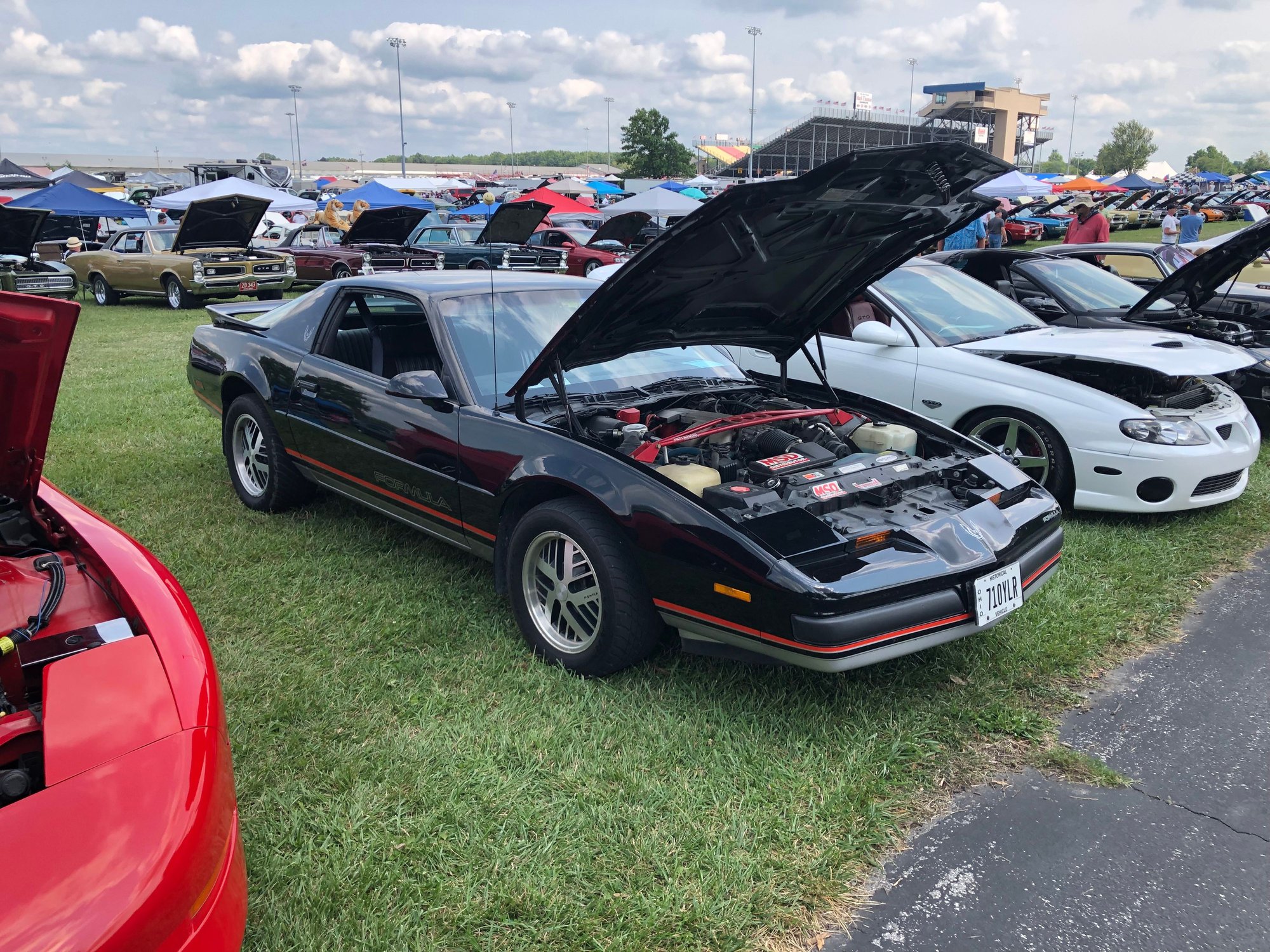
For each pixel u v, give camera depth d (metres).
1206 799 2.70
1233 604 4.06
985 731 3.02
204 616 3.71
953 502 3.36
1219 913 2.24
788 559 2.76
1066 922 2.21
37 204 23.52
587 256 19.95
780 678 3.29
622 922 2.15
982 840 2.51
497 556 3.54
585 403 3.83
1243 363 5.16
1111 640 3.70
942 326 5.70
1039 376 5.09
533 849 2.38
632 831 2.47
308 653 3.44
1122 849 2.47
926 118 81.50
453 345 3.81
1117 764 2.88
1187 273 6.04
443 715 3.03
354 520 4.80
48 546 2.54
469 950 2.08
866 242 3.50
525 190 47.41
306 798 2.59
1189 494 4.78
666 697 3.14
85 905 1.38
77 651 1.96
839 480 3.24
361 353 4.62
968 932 2.18
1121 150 141.12
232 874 1.68
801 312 3.97
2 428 2.22
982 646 3.56
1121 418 4.79
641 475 3.05
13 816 1.46
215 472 5.67
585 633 3.28
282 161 123.75
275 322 4.84
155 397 7.95
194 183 40.44
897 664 3.41
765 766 2.74
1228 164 168.62
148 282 16.09
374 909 2.18
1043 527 3.36
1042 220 33.16
